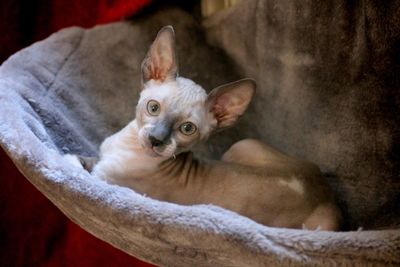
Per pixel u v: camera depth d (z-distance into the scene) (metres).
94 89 0.64
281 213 0.55
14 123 0.49
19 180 0.72
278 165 0.57
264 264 0.43
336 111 0.60
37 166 0.47
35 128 0.53
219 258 0.44
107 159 0.56
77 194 0.45
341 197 0.60
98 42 0.65
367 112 0.58
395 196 0.56
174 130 0.53
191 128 0.54
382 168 0.57
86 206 0.45
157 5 0.69
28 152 0.47
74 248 0.74
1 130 0.49
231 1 0.70
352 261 0.44
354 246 0.44
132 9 0.66
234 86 0.55
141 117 0.54
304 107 0.62
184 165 0.56
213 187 0.56
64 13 0.73
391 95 0.56
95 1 0.72
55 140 0.58
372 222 0.57
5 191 0.72
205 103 0.55
